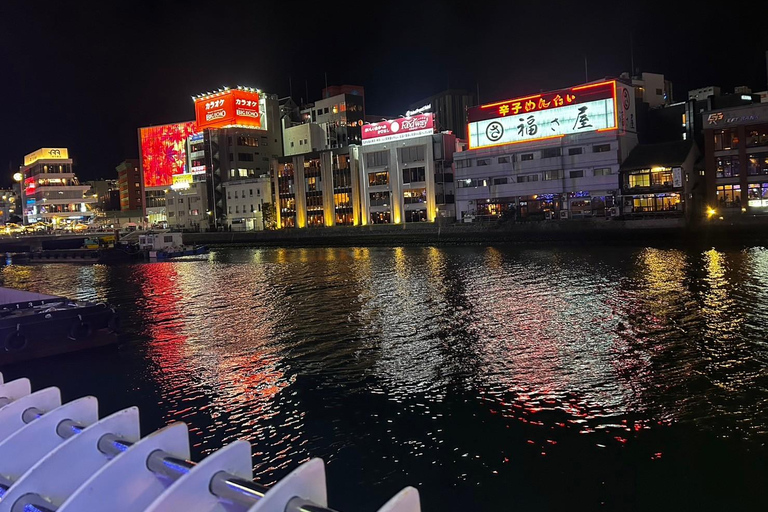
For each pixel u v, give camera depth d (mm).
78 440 5082
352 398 17531
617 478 12359
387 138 93562
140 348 24469
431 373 19594
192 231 117000
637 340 22516
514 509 11391
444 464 13242
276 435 15102
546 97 77688
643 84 86625
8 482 5336
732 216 59375
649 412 15539
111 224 144375
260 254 81375
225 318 31094
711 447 13445
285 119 124688
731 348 20797
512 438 14383
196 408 17188
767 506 11141
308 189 103375
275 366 21156
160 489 4816
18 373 20859
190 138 124812
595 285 36188
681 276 37781
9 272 71500
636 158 72125
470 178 84312
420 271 48594
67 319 22641
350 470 13125
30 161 140125
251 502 4027
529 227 72250
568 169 76000
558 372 19094
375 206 95375
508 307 30469
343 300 35281
